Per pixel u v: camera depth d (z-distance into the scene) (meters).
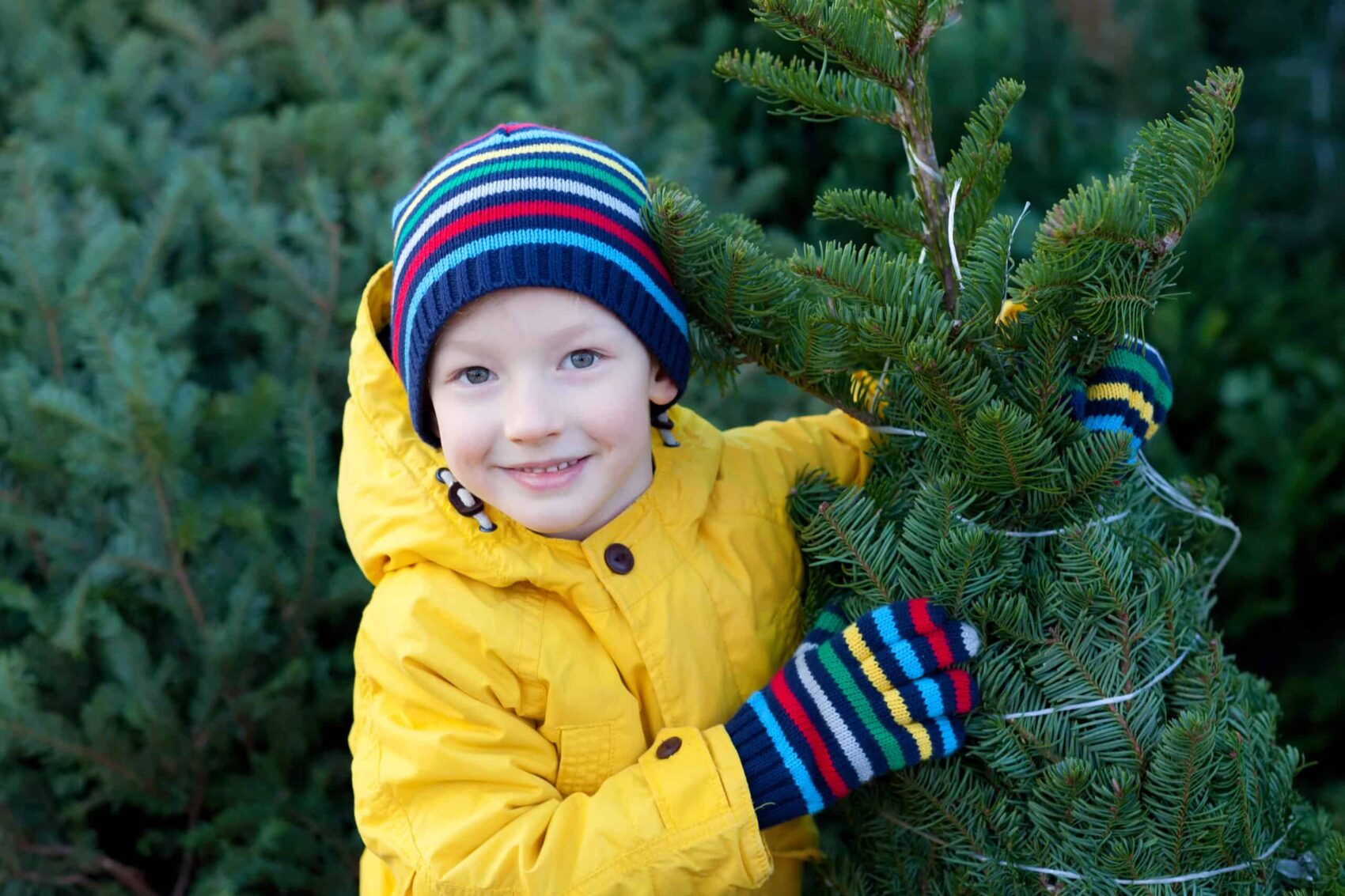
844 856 1.37
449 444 1.18
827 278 1.16
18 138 2.26
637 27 2.89
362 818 1.23
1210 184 1.07
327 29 2.58
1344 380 2.61
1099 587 1.13
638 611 1.26
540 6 2.86
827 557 1.24
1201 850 1.12
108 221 2.14
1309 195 3.31
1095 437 1.16
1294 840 1.25
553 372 1.15
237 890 1.74
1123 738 1.13
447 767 1.19
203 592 1.86
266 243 2.04
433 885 1.17
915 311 1.15
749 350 1.30
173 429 1.84
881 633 1.19
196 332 2.24
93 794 1.79
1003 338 1.18
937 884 1.23
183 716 1.89
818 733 1.19
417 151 2.31
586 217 1.16
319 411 2.01
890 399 1.29
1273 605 2.46
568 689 1.23
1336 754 2.39
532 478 1.17
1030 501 1.19
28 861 1.79
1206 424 2.71
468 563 1.22
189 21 2.59
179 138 2.50
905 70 1.19
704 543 1.33
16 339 2.04
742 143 2.79
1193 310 2.73
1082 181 2.61
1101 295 1.08
